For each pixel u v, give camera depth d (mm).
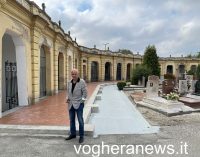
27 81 12734
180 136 7469
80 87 6785
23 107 12266
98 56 43188
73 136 7008
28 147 6262
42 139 6945
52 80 18531
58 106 12648
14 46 12898
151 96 14297
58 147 6277
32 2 13109
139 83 31672
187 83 19891
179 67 57562
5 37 13016
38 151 5969
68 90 6922
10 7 10367
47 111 11094
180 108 11586
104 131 8086
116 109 12836
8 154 5762
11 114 10352
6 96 12422
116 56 46969
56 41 19297
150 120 9953
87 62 40250
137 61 52375
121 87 26984
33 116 9891
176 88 22312
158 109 11852
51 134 7422
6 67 12719
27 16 12461
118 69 48688
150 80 14367
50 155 5695
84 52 38406
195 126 8891
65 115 10109
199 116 10859
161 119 10156
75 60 32188
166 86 19359
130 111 12219
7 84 12586
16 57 12391
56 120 9078
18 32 11539
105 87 31469
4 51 13047
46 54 17859
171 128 8562
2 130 7629
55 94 19188
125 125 9031
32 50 13430
